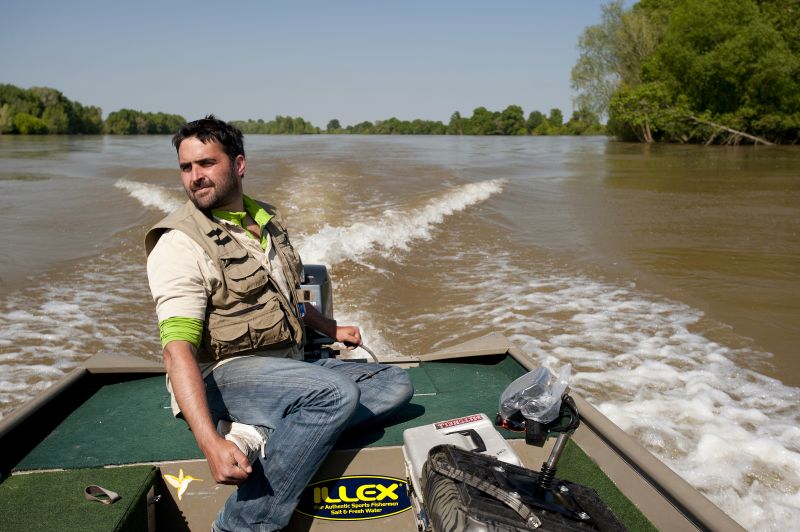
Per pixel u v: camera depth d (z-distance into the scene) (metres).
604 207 13.27
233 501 2.04
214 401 2.12
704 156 29.73
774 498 3.51
